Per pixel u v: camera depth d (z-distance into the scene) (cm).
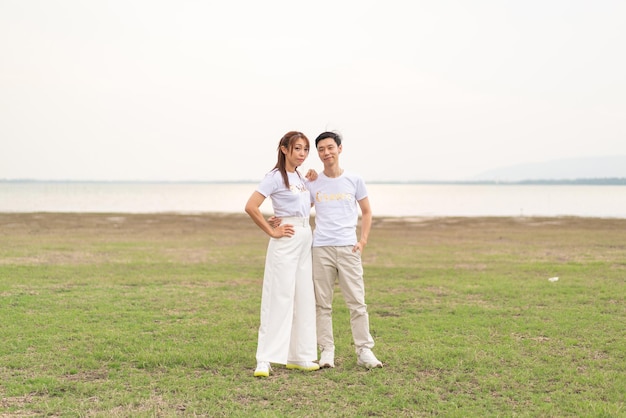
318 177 558
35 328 688
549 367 540
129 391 474
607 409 427
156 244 1803
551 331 684
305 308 539
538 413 425
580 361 561
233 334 670
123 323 726
